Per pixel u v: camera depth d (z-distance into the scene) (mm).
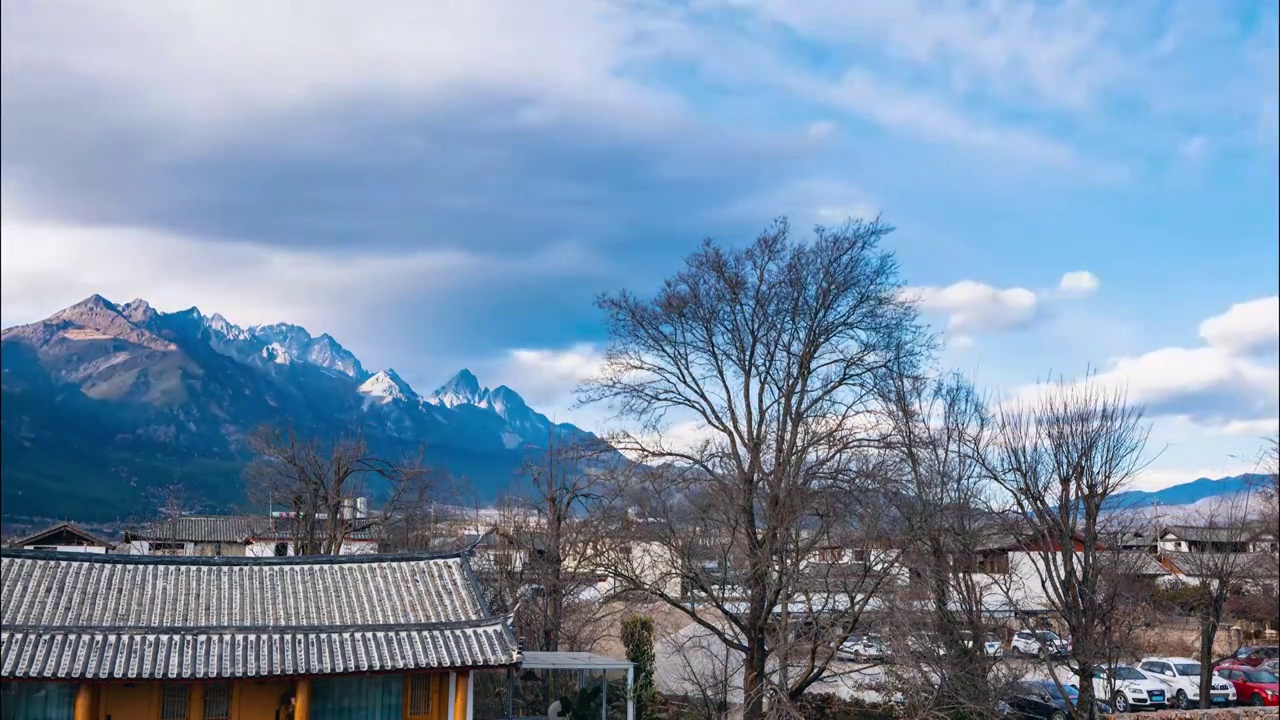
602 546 33750
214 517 63156
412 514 54375
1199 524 47156
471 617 26422
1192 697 41312
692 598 31922
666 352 33438
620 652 46781
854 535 30609
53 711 23047
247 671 23141
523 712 35531
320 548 50688
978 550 33469
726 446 32781
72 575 25484
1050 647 33656
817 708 36625
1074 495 29328
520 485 58938
